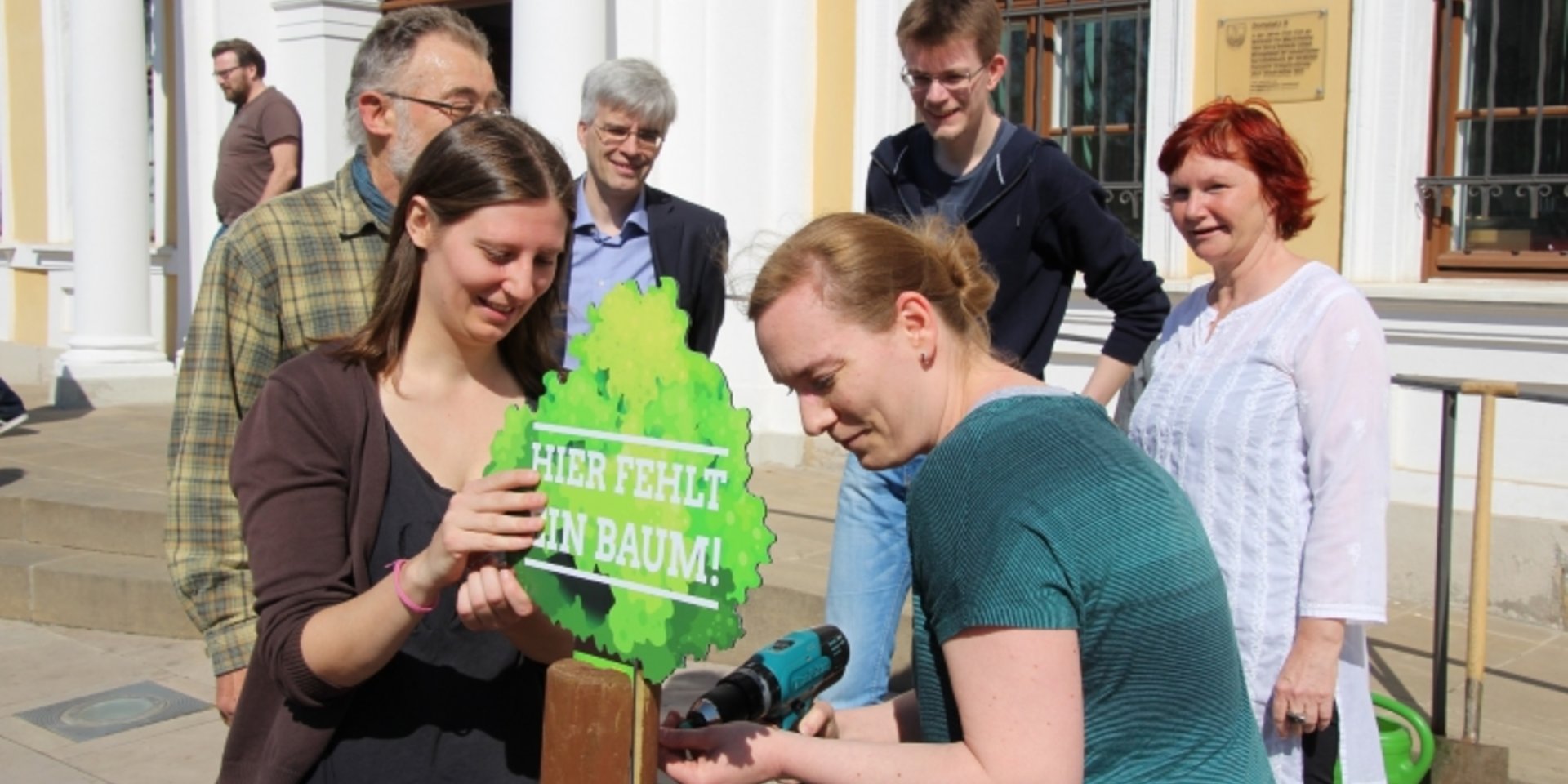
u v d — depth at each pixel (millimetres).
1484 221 5027
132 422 7840
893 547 3152
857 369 1528
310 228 2299
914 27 3088
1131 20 5762
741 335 6531
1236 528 2414
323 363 1824
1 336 10695
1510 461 4871
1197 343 2592
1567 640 4598
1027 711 1395
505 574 1572
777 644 1795
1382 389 2359
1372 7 5016
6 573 5453
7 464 6547
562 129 5871
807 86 6398
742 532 1397
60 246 10062
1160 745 1459
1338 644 2318
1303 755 2400
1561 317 4695
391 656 1661
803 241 1559
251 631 2182
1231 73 5352
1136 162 5785
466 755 1794
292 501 1754
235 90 6934
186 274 9180
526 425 1591
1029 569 1414
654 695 1503
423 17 2367
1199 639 1479
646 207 3492
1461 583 4883
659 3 6469
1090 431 1509
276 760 1767
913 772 1452
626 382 1499
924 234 1637
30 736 4277
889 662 3193
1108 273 3182
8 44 10523
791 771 1528
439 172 1721
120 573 5309
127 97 8641
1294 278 2484
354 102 2332
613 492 1500
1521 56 4906
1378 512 2332
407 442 1824
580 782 1505
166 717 4438
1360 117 5078
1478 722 3465
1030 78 6055
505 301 1739
